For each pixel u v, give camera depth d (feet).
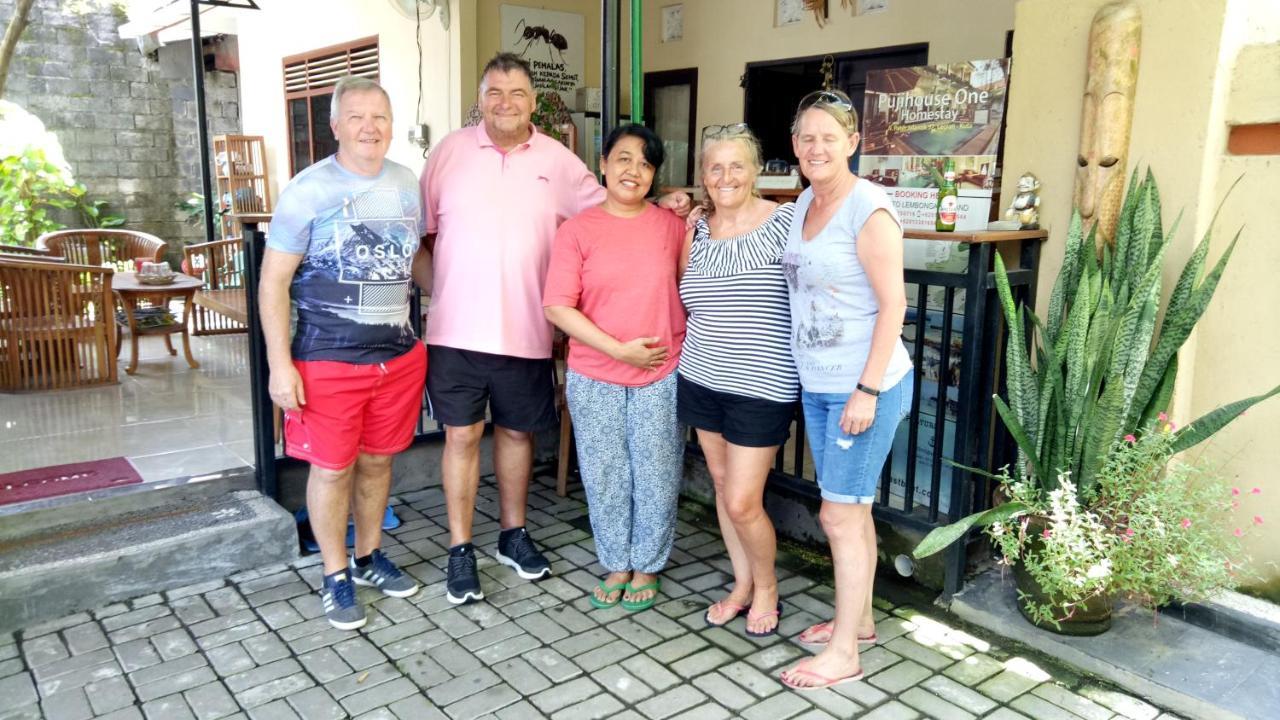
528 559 11.48
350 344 9.81
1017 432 9.77
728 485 9.47
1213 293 9.70
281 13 30.58
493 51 21.88
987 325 10.42
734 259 9.20
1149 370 9.45
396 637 10.01
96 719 8.45
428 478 14.57
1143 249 9.63
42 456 13.88
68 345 18.12
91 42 34.78
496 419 11.22
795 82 18.90
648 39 21.26
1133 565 9.07
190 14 24.91
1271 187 9.38
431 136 23.20
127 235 24.58
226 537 11.32
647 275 9.89
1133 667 9.04
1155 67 9.69
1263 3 9.80
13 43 21.97
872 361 8.13
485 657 9.60
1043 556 9.54
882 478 11.34
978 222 10.96
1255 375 9.76
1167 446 9.27
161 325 20.35
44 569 10.16
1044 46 10.54
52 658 9.46
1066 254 10.13
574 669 9.37
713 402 9.61
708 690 9.01
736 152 9.00
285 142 31.60
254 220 12.82
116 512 11.82
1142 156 9.89
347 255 9.61
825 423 8.94
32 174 32.40
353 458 10.24
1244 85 9.45
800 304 8.73
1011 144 10.96
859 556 8.95
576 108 23.24
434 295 11.01
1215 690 8.62
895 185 12.39
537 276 10.83
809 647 9.84
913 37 16.15
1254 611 9.52
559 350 14.56
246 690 8.95
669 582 11.41
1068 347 9.52
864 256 8.09
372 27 25.26
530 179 10.72
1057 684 9.11
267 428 12.40
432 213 11.03
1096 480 9.58
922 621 10.35
